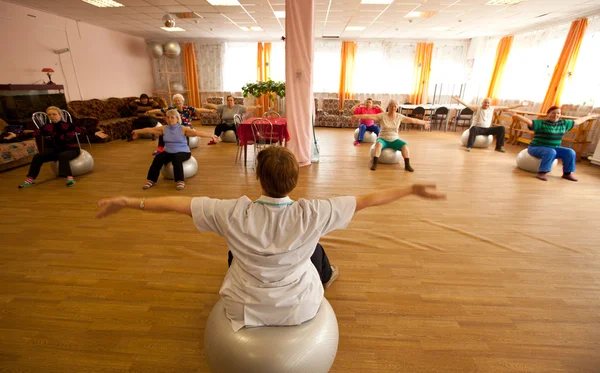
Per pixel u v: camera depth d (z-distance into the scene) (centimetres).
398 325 159
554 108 416
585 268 212
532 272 207
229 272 111
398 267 210
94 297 175
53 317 159
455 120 882
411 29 771
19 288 181
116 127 661
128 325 155
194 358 137
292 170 94
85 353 138
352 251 229
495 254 228
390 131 464
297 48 408
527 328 158
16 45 559
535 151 431
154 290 182
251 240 94
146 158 496
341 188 368
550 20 645
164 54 940
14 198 320
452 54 929
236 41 973
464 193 356
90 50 741
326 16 639
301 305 104
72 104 636
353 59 941
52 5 565
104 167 440
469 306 174
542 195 354
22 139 452
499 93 842
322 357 106
